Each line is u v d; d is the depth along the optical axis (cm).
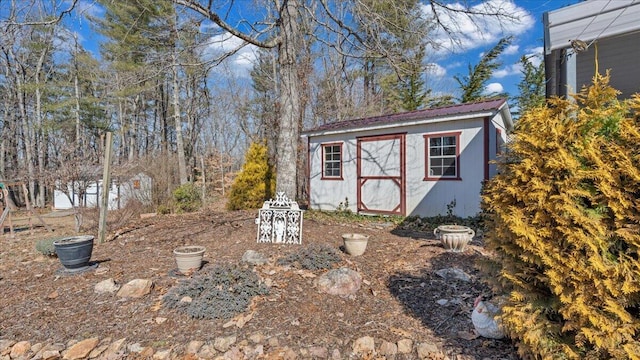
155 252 502
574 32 331
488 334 248
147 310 300
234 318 281
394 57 692
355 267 401
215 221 739
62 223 1007
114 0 658
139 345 249
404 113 966
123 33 834
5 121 1823
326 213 974
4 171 1733
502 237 215
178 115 1471
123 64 927
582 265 179
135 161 1083
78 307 308
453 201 779
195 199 1143
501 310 230
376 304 312
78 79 1741
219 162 2038
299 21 791
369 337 255
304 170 1516
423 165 830
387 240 573
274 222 530
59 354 242
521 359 221
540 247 191
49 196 1759
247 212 899
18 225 967
